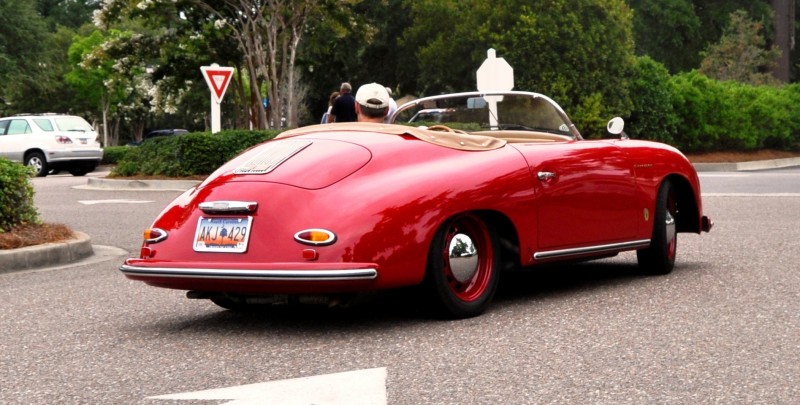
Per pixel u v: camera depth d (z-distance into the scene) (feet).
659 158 23.61
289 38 98.32
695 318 18.65
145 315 20.92
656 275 24.26
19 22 149.07
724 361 15.30
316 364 15.81
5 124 94.99
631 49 125.59
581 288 22.54
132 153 70.44
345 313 20.24
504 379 14.49
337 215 17.26
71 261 30.94
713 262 26.53
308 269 16.90
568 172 20.72
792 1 164.55
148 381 15.06
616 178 22.04
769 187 59.47
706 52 144.87
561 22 127.13
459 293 19.04
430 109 24.34
